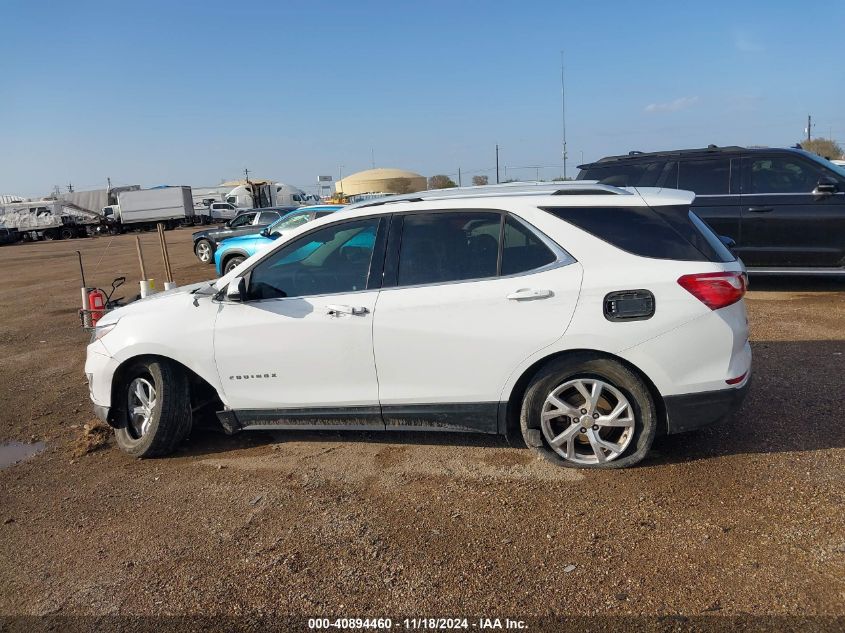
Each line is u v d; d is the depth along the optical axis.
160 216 50.97
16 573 3.35
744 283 3.81
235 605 2.95
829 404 4.80
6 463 4.85
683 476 3.83
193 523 3.72
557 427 4.04
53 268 22.78
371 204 4.34
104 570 3.31
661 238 3.79
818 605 2.67
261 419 4.49
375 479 4.11
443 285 4.00
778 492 3.59
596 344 3.74
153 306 4.70
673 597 2.78
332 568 3.18
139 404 4.79
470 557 3.18
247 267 4.44
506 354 3.87
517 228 3.95
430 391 4.06
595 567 3.03
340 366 4.19
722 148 8.98
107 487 4.30
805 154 8.63
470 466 4.18
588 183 4.45
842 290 9.10
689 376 3.72
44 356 8.38
